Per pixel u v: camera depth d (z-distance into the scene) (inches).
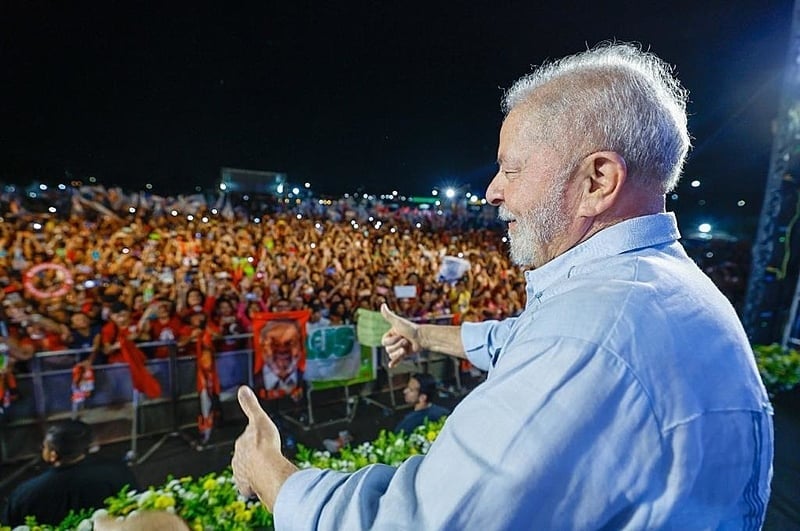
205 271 224.2
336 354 201.0
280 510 27.4
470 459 23.0
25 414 156.9
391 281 265.3
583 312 25.1
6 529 88.7
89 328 176.7
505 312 291.4
